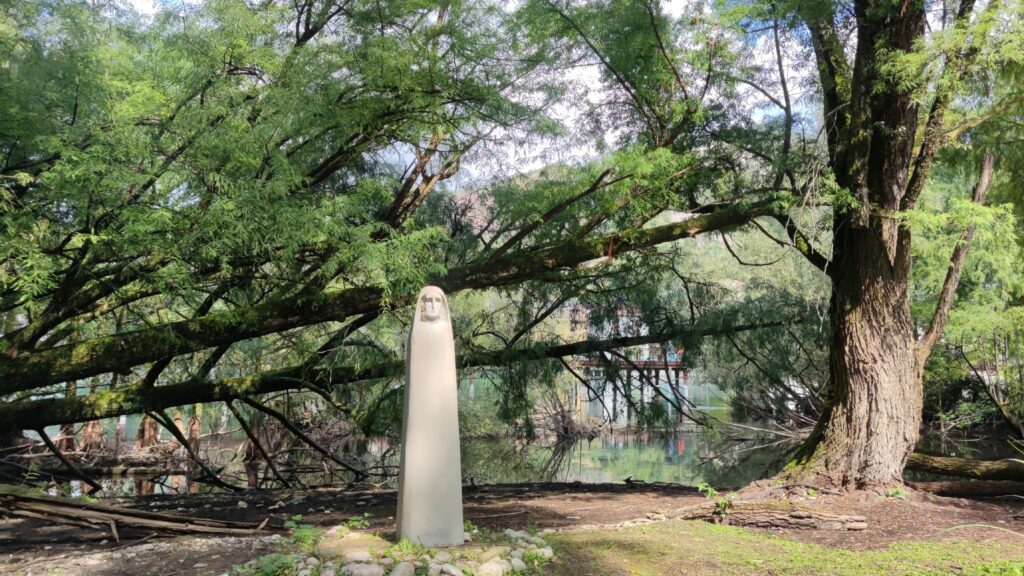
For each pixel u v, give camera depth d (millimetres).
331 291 9711
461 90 9375
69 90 8445
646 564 6070
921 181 9141
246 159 7465
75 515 7027
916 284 18281
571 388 25047
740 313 13727
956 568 5754
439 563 5680
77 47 8461
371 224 8062
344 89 8742
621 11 10008
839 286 9695
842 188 9203
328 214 7734
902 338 9352
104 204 7453
